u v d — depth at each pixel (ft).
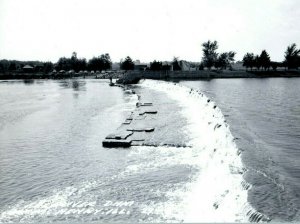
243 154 68.33
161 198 56.54
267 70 581.94
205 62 566.77
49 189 62.59
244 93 245.45
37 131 113.60
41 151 88.12
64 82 434.30
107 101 200.44
